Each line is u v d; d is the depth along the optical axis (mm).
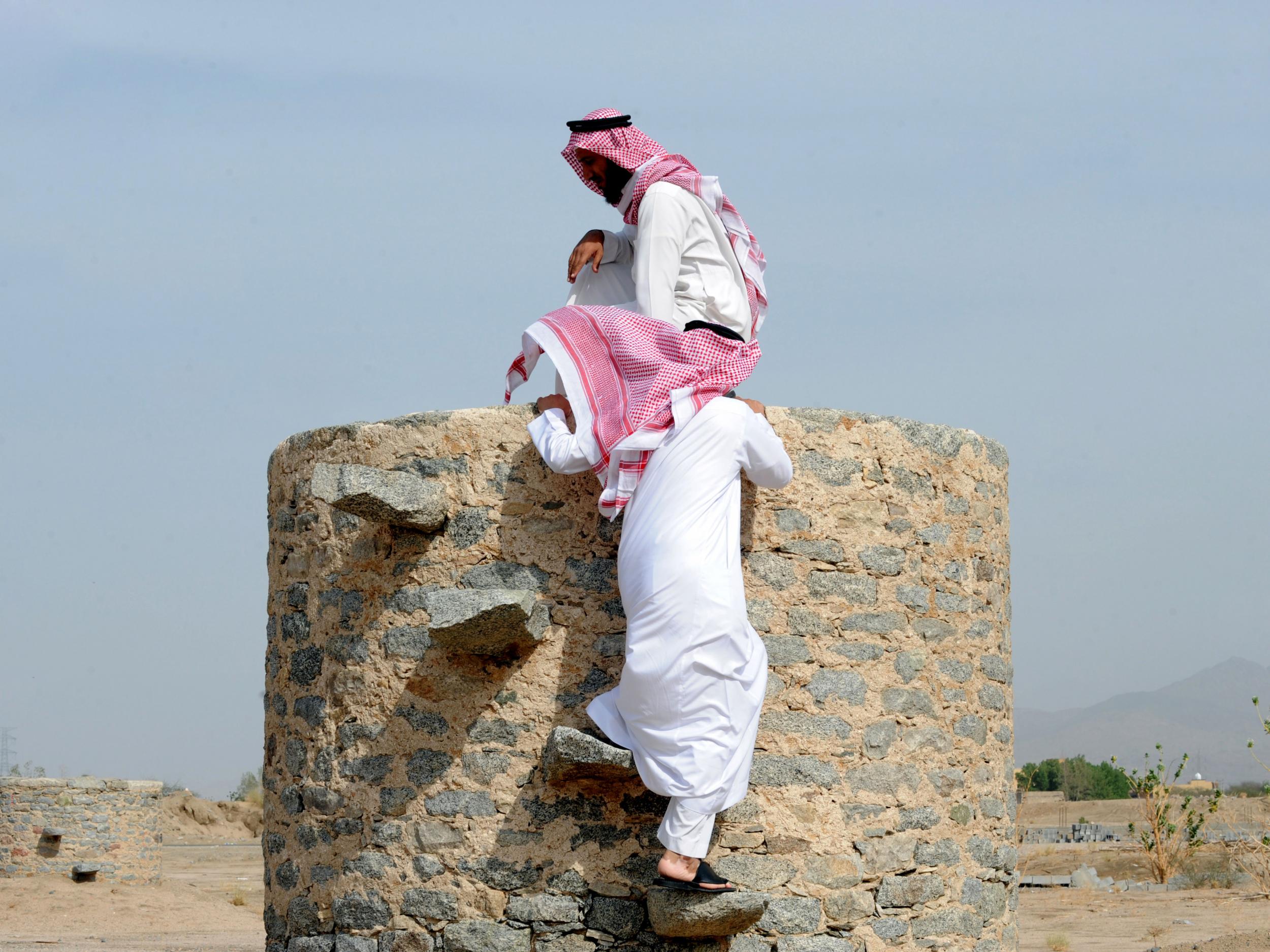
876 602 8461
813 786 8062
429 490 8117
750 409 7703
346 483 7883
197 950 21406
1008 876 9305
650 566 7238
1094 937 17844
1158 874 26516
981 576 9258
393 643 8312
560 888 7832
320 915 8383
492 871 7898
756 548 8219
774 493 8305
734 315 8133
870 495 8555
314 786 8586
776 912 7855
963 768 8836
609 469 7523
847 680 8266
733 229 8469
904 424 8797
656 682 7152
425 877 8000
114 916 28609
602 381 7730
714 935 7605
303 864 8625
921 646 8641
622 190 8453
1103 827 43250
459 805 8016
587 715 7996
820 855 7988
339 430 8812
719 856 7871
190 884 36438
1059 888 25484
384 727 8258
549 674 8055
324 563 8805
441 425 8406
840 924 7953
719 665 7164
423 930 7961
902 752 8398
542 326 7984
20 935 25703
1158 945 16594
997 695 9398
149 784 34000
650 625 7191
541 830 7906
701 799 7125
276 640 9469
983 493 9344
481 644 7891
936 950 8352
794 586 8250
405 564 8367
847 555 8406
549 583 8141
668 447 7379
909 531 8688
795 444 8398
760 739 8047
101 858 32625
